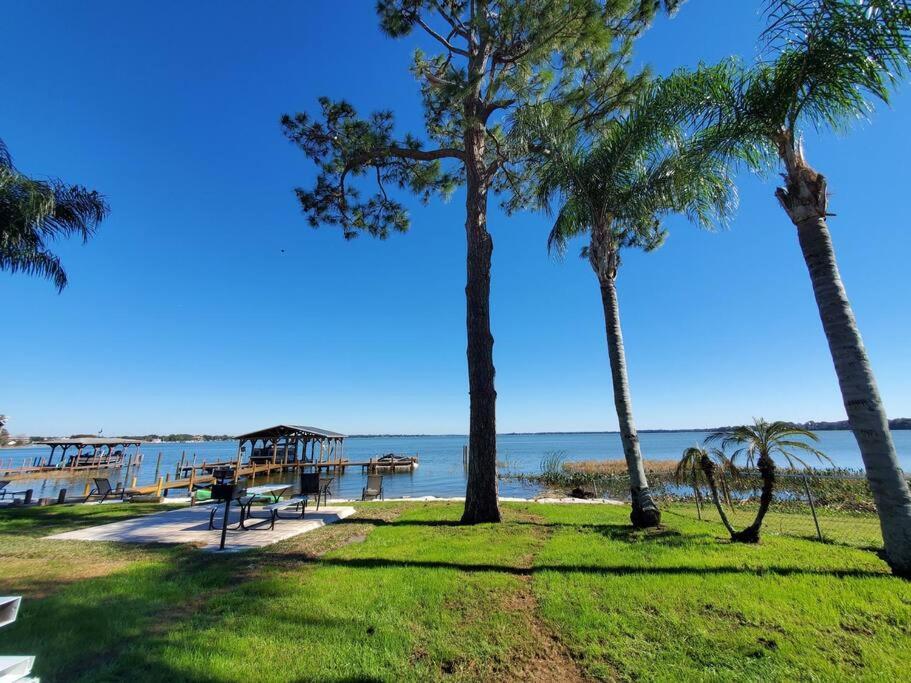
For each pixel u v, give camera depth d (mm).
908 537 4785
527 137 8836
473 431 9148
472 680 2980
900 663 3023
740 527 8070
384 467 42438
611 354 8562
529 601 4344
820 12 5109
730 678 2906
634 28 10102
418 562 5699
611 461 40094
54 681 2904
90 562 5824
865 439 5133
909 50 4715
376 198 13734
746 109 6055
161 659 3176
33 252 10688
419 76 12211
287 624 3789
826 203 5590
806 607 3977
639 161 8141
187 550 6473
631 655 3238
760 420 6762
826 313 5430
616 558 5684
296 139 11789
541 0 9289
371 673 3027
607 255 8695
